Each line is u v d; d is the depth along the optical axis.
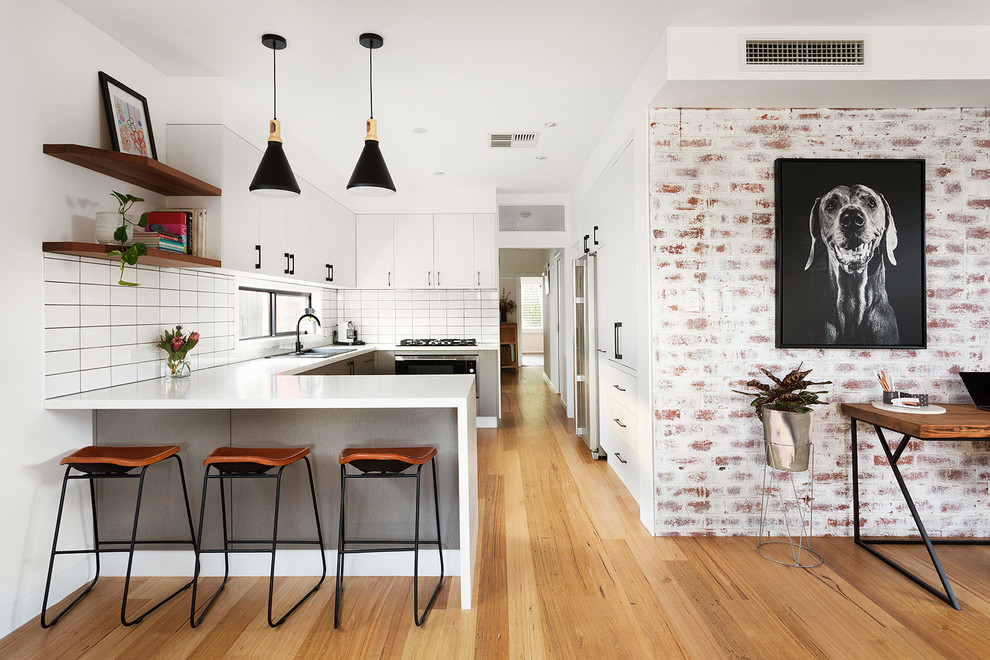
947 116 2.81
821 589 2.28
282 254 3.57
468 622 2.05
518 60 2.75
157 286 2.75
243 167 3.07
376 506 2.43
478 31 2.46
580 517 3.11
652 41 2.59
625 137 3.24
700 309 2.82
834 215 2.79
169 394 2.22
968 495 2.81
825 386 2.83
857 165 2.79
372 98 3.19
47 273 2.11
